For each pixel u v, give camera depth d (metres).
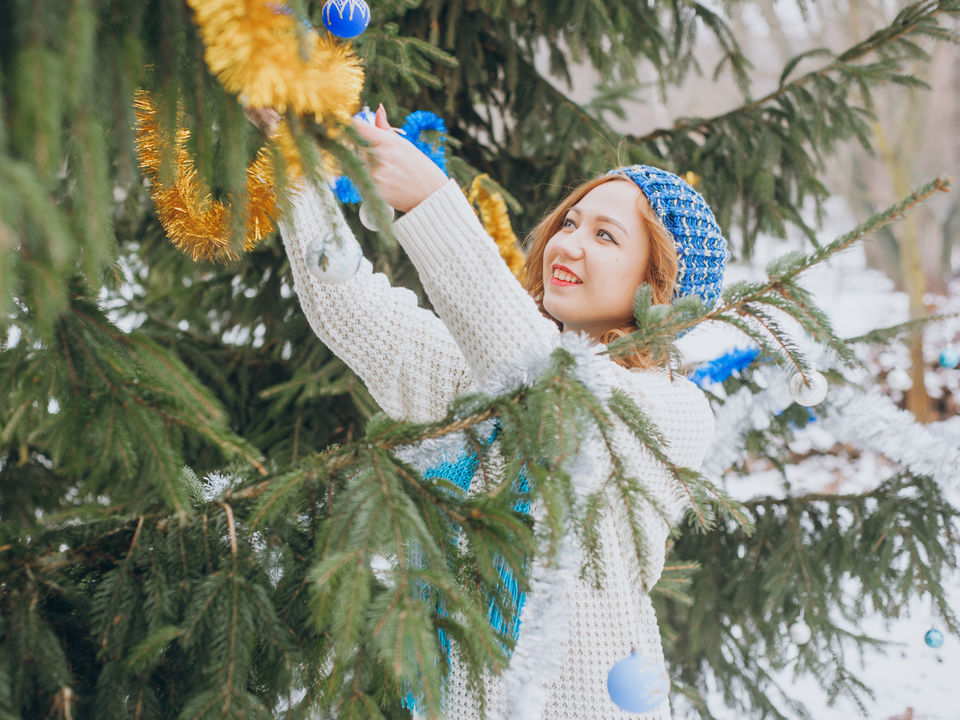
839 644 2.03
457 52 2.09
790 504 2.12
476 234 0.84
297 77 0.56
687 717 2.22
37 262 0.53
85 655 0.76
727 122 2.25
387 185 0.83
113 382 0.72
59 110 0.45
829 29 7.40
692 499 0.83
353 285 1.07
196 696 0.70
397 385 1.12
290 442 2.07
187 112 0.62
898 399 4.80
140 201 1.76
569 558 0.77
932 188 0.77
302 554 0.86
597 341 1.18
